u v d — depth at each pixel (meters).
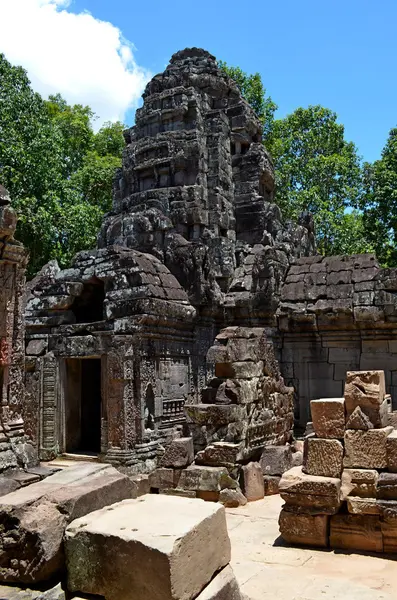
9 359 6.85
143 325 13.09
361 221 31.02
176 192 18.27
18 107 21.69
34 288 15.52
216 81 19.95
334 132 32.47
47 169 22.58
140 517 4.70
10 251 6.87
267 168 19.77
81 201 25.75
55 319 14.55
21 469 6.43
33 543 4.57
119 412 12.66
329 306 15.24
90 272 14.52
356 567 6.30
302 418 15.62
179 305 14.24
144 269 13.81
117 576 4.25
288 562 6.51
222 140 19.11
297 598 5.49
